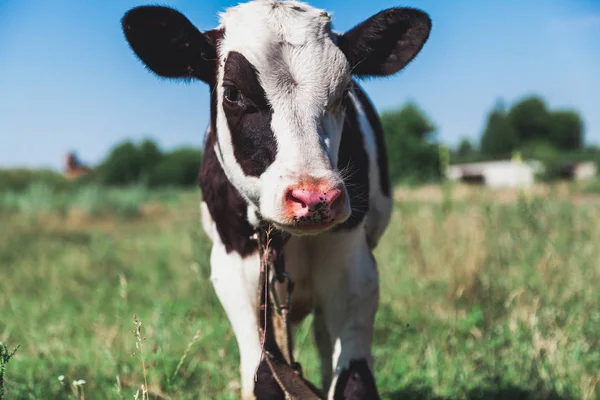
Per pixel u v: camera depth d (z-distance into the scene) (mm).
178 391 3500
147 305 6184
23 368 4102
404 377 3939
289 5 2826
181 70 2945
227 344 4145
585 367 3896
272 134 2529
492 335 4492
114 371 3969
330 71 2611
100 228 14875
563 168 29016
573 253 6266
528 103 79625
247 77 2586
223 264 3176
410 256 6492
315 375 4062
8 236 12188
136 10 2738
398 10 2938
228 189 2992
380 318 5020
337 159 2676
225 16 2922
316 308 3363
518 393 3592
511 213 7738
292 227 2373
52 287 7027
